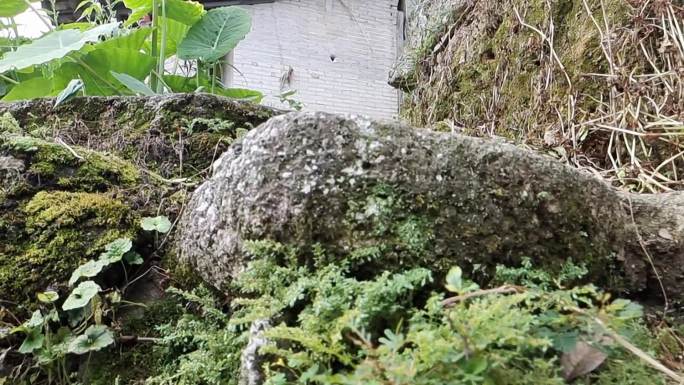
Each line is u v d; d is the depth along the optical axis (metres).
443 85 2.85
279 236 0.77
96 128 1.52
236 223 0.83
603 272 0.85
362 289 0.67
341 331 0.63
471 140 0.83
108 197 1.20
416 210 0.76
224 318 0.92
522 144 1.84
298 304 0.72
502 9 2.44
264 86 3.95
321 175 0.77
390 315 0.66
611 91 1.63
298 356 0.61
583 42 1.82
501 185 0.80
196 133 1.50
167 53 2.56
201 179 1.36
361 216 0.75
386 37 4.51
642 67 1.58
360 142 0.79
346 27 4.34
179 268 1.09
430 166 0.78
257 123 1.60
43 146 1.24
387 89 4.46
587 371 0.60
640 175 1.45
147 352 1.00
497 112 2.32
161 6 2.31
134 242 1.13
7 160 1.18
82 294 0.95
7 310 0.99
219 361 0.83
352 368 0.61
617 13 1.70
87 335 0.95
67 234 1.08
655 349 0.73
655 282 0.92
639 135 1.46
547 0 2.04
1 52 2.51
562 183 0.83
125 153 1.43
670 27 1.50
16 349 0.97
